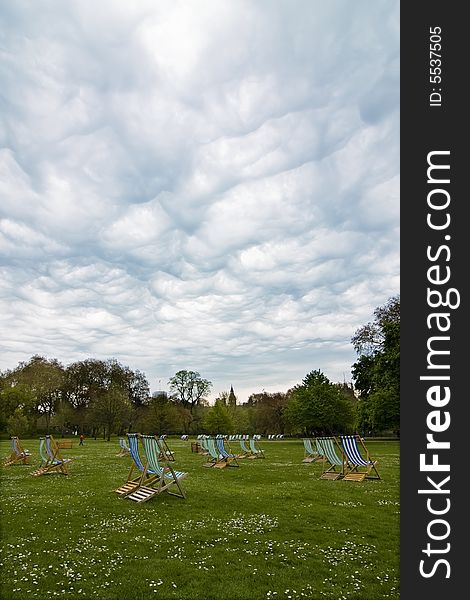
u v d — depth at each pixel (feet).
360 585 22.47
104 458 96.43
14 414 211.00
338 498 44.50
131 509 38.86
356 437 60.70
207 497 44.78
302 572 23.95
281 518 35.42
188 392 277.23
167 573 23.67
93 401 225.97
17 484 55.67
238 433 259.80
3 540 29.37
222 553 26.76
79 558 25.85
